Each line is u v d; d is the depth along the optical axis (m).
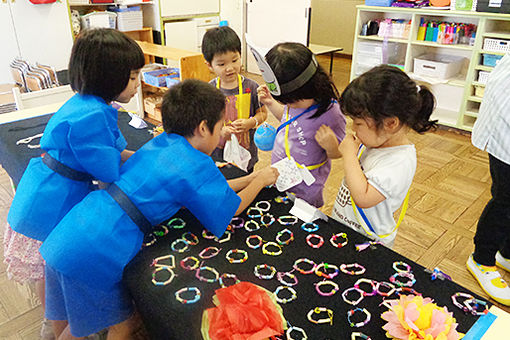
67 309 1.11
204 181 1.02
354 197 1.13
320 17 7.23
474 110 3.77
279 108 1.69
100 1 4.35
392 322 0.76
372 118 1.02
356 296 0.88
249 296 0.80
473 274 1.90
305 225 1.13
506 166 1.58
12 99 3.15
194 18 5.32
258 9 5.75
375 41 4.38
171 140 1.06
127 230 1.01
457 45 3.66
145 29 4.77
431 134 3.75
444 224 2.35
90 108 1.13
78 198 1.27
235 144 1.70
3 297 1.73
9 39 3.78
